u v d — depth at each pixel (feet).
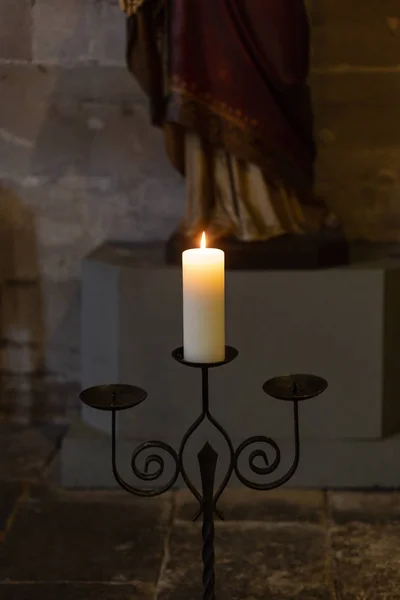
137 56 11.46
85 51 13.08
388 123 13.05
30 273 13.66
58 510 10.94
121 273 11.23
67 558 9.75
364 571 9.36
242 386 11.32
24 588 9.13
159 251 12.60
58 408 13.91
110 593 9.02
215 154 11.51
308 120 11.55
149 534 10.29
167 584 9.18
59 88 13.19
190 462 11.44
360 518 10.58
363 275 11.10
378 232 13.33
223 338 6.16
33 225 13.53
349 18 12.81
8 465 12.35
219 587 9.07
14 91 13.21
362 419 11.37
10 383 13.92
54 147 13.34
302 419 11.39
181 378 11.35
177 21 10.66
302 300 11.14
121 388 6.60
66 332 13.79
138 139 13.26
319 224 11.76
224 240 11.33
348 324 11.18
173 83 10.78
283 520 10.55
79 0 12.94
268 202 11.44
